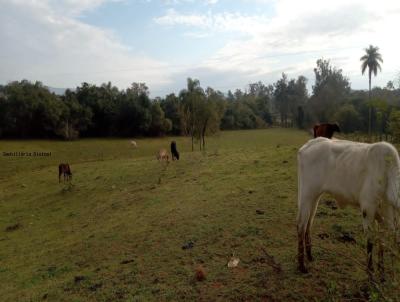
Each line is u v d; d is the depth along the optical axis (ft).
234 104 317.22
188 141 196.85
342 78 252.01
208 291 18.86
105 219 42.14
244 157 64.54
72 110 227.61
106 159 120.78
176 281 20.70
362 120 143.64
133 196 50.16
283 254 21.59
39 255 33.60
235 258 22.17
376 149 15.47
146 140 217.36
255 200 33.63
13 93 221.66
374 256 18.10
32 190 73.61
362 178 16.14
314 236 23.50
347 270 18.51
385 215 15.46
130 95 255.70
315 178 18.35
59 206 56.80
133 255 26.50
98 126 245.04
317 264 19.56
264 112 355.36
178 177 57.16
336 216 26.68
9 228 48.03
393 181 14.93
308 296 16.80
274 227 26.30
